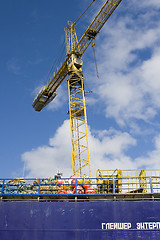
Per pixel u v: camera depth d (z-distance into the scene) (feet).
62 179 64.08
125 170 72.54
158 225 54.08
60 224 55.16
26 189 62.49
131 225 54.34
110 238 53.47
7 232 55.06
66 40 201.77
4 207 57.26
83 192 62.90
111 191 73.15
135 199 59.88
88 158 161.48
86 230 54.39
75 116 180.34
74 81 188.85
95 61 197.06
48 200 62.34
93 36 191.52
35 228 55.06
